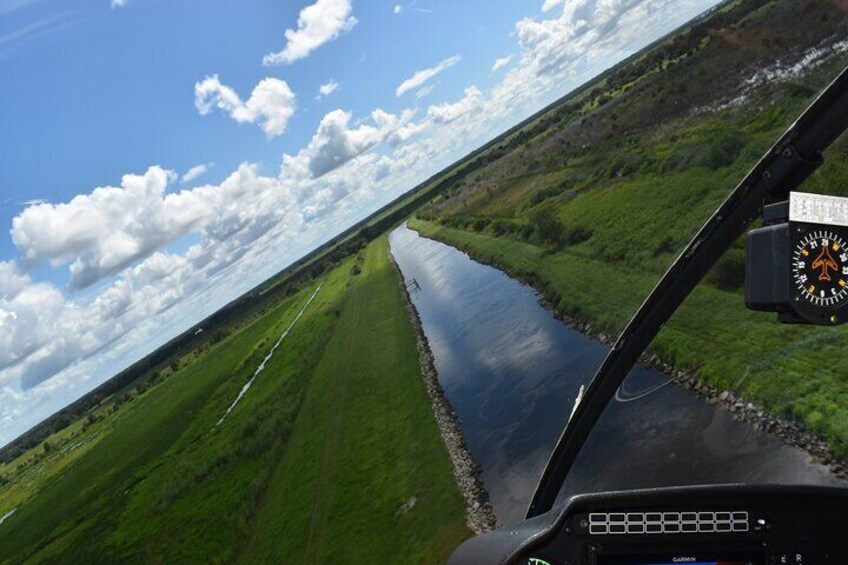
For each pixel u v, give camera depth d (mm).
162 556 55812
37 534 103938
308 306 166000
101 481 115000
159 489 80938
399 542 32375
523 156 163375
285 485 54500
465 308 71750
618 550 3234
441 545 29328
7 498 156875
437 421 45188
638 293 35156
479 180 194875
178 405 145375
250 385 114750
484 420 40844
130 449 129250
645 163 53562
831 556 3256
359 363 77312
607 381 4223
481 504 31250
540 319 49906
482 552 3328
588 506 3197
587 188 73062
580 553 3258
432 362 60375
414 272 119125
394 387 60719
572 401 35844
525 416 37781
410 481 38750
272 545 43406
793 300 2527
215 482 69125
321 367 88438
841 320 2549
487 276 80500
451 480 35219
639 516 3209
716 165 27766
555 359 41531
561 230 63656
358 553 33656
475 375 49781
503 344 51594
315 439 60094
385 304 104125
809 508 3211
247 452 71500
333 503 42750
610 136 83375
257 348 150875
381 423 53344
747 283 2684
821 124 2938
